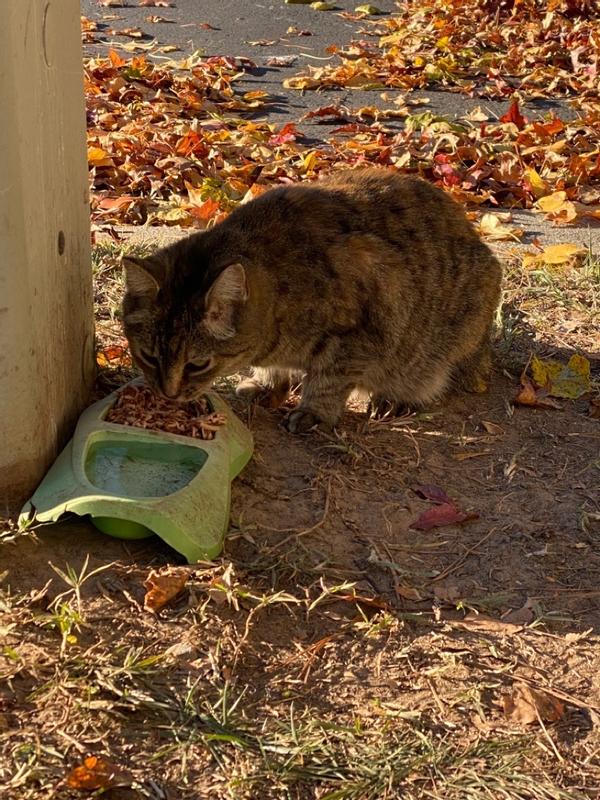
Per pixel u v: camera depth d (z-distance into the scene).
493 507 1.58
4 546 1.40
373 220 1.75
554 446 1.72
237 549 1.45
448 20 4.11
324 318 1.69
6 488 1.45
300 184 1.81
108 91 3.11
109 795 1.16
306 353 1.71
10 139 1.32
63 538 1.43
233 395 1.79
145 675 1.26
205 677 1.28
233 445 1.55
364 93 3.35
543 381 1.85
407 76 3.45
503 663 1.33
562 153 2.78
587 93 3.36
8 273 1.36
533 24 4.06
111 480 1.48
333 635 1.35
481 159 2.66
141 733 1.21
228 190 2.47
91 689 1.23
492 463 1.67
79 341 1.61
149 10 4.12
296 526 1.51
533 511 1.58
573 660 1.34
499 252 2.26
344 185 1.78
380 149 2.74
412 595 1.42
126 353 1.80
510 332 1.96
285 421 1.72
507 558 1.49
